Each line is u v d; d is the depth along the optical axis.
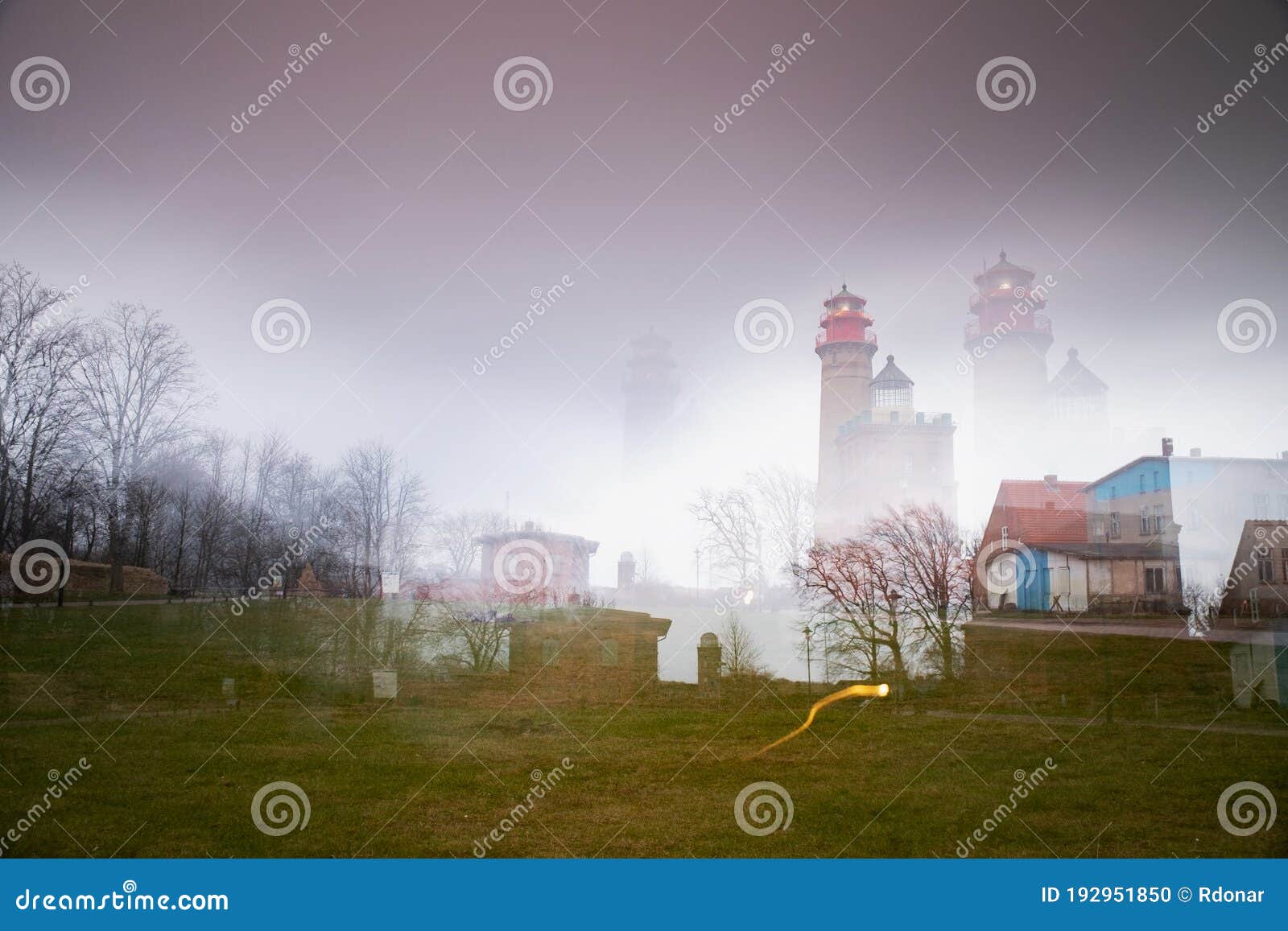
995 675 16.56
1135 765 12.27
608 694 15.70
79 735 13.29
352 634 17.52
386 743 13.29
